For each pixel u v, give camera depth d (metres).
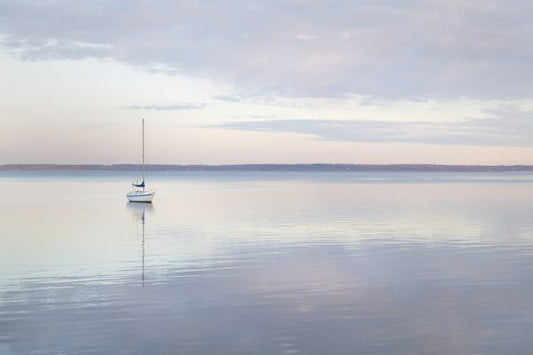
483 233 33.59
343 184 136.12
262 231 34.84
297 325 15.20
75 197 76.25
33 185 133.12
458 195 77.19
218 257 25.27
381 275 21.25
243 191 95.75
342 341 14.02
